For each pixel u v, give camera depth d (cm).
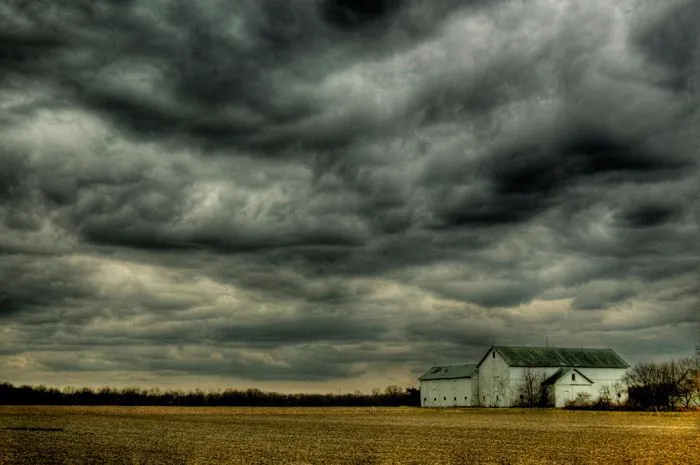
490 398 13850
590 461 3488
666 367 10812
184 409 12281
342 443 4678
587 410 10925
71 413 10300
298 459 3644
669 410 10450
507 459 3600
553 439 4922
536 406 13012
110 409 11950
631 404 11131
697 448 4159
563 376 13000
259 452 4019
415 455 3825
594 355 14212
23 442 4669
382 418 9012
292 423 7638
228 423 7581
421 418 8944
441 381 15212
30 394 16575
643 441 4684
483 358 14138
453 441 4809
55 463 3412
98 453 3931
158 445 4491
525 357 13700
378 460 3588
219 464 3419
